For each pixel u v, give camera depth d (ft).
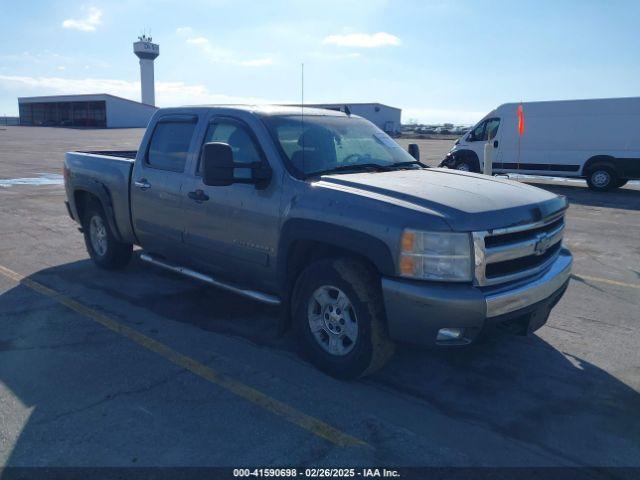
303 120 16.14
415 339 12.03
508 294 12.10
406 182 13.89
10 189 46.42
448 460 10.51
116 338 15.83
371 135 17.53
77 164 22.45
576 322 17.70
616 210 41.78
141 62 297.53
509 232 12.32
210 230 16.33
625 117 52.13
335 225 12.80
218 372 13.87
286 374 13.82
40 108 299.58
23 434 11.07
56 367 13.99
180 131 17.75
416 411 12.25
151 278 21.54
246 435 11.18
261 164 14.60
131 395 12.66
